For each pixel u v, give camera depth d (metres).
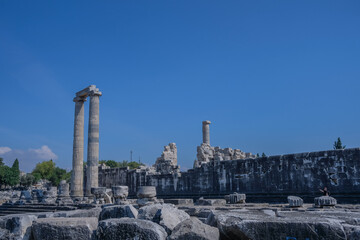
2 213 35.84
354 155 25.44
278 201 28.69
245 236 8.95
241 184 31.50
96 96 39.56
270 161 29.86
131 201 27.88
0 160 105.62
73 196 39.12
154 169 46.44
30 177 98.56
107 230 9.41
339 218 9.48
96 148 38.41
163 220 10.39
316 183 26.91
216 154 44.19
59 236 10.60
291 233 8.45
